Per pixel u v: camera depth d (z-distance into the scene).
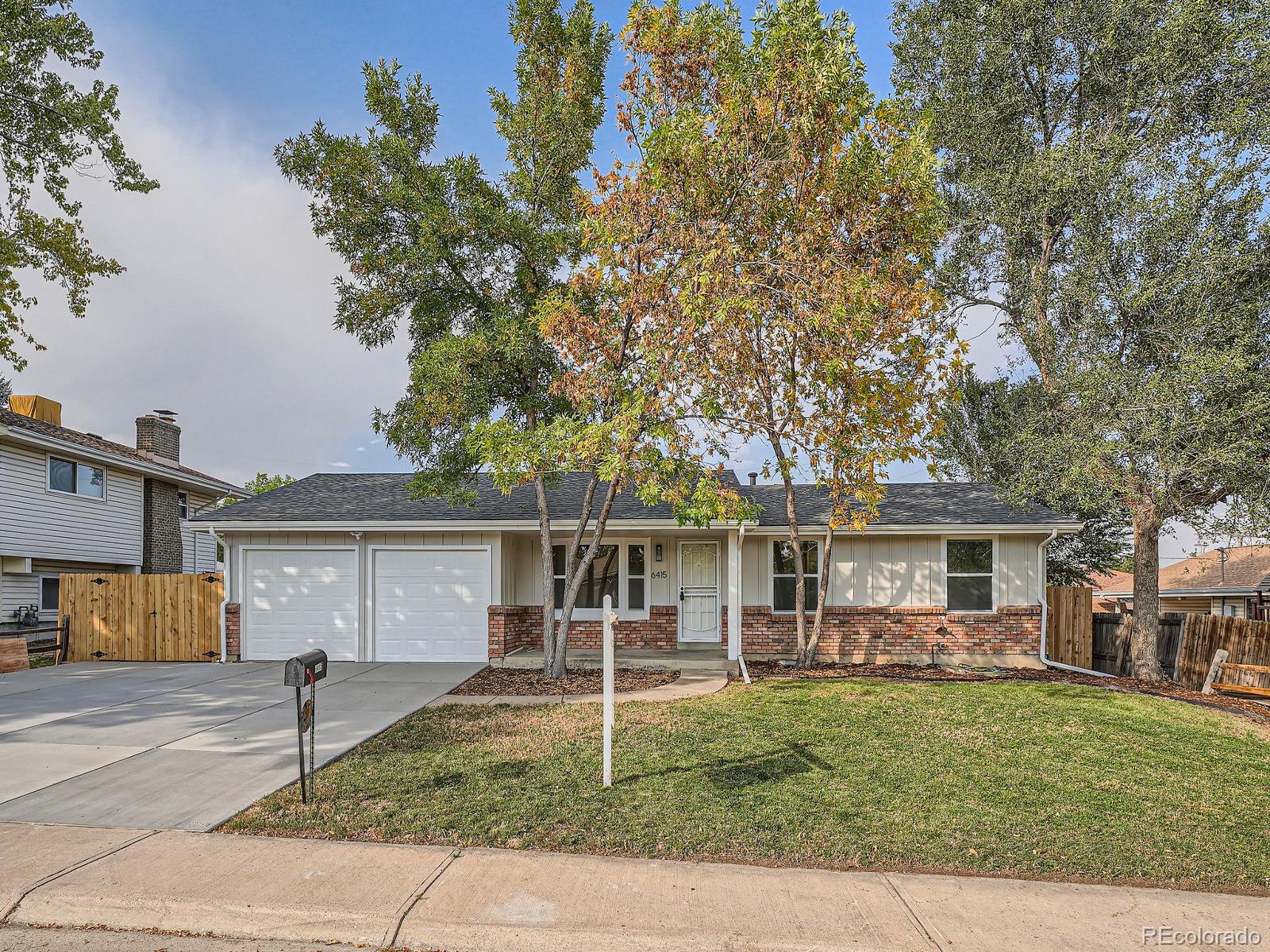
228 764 7.02
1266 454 12.02
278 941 4.13
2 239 15.84
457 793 6.17
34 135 15.81
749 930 4.03
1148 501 13.58
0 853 4.98
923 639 14.34
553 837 5.27
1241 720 9.48
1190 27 12.35
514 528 13.92
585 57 11.77
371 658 14.26
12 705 9.84
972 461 20.03
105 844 5.13
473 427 10.78
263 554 14.52
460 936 4.03
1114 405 12.55
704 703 9.75
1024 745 7.77
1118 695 10.35
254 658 14.39
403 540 14.37
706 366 9.84
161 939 4.13
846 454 11.24
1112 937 4.03
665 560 15.38
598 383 10.53
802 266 9.67
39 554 18.05
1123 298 12.44
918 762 7.12
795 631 14.55
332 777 6.59
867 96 10.17
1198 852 5.22
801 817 5.69
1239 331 11.78
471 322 12.34
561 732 8.19
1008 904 4.39
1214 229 11.79
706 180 10.01
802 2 9.20
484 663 13.89
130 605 14.73
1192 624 13.79
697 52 10.21
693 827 5.46
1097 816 5.85
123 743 7.81
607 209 10.23
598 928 4.03
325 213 11.73
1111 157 12.92
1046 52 14.80
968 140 15.55
